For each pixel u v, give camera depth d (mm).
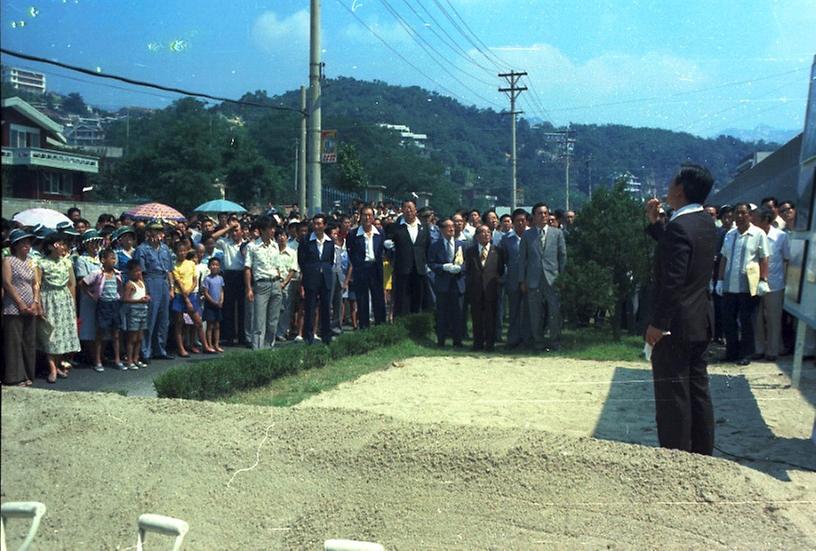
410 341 10703
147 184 23312
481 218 12422
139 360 9133
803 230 5637
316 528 3822
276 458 4387
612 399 6984
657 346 4797
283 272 10406
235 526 3873
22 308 7148
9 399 5141
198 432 4688
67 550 3631
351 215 15773
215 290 10180
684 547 3570
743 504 3883
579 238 10367
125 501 3996
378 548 2771
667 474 4078
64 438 4520
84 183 18125
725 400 6871
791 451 5285
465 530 3752
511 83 30391
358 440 4508
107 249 8734
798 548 3527
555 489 4000
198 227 13156
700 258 4668
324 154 17328
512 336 10336
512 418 6250
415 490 4062
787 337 9141
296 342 11156
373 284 11203
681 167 4836
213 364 7199
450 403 6824
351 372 8430
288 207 25484
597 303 9859
